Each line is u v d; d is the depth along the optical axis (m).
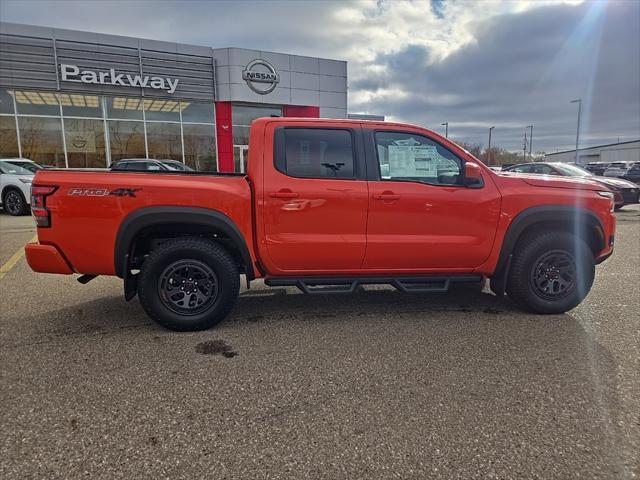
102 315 4.26
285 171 3.83
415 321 4.11
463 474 2.07
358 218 3.88
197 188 3.68
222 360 3.28
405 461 2.16
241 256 4.04
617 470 2.09
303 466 2.12
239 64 19.44
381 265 4.03
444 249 4.03
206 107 19.70
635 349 3.46
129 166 14.00
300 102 20.88
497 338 3.69
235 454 2.21
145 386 2.89
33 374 3.04
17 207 11.95
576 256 4.21
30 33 16.36
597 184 4.38
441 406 2.65
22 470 2.08
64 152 17.73
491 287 4.54
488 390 2.83
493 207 4.05
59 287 5.24
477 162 4.11
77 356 3.34
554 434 2.37
